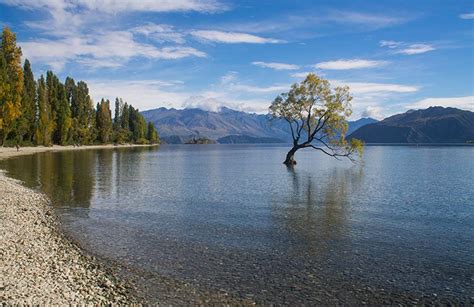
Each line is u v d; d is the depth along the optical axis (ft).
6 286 38.47
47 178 143.74
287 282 45.24
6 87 284.41
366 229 71.05
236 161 286.87
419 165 240.53
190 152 489.67
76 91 533.14
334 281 45.75
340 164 250.57
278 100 225.97
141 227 71.15
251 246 59.62
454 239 64.34
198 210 88.33
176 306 38.34
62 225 70.85
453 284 45.16
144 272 47.62
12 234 59.88
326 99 212.84
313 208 91.56
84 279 43.57
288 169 208.33
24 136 407.64
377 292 42.78
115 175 164.55
